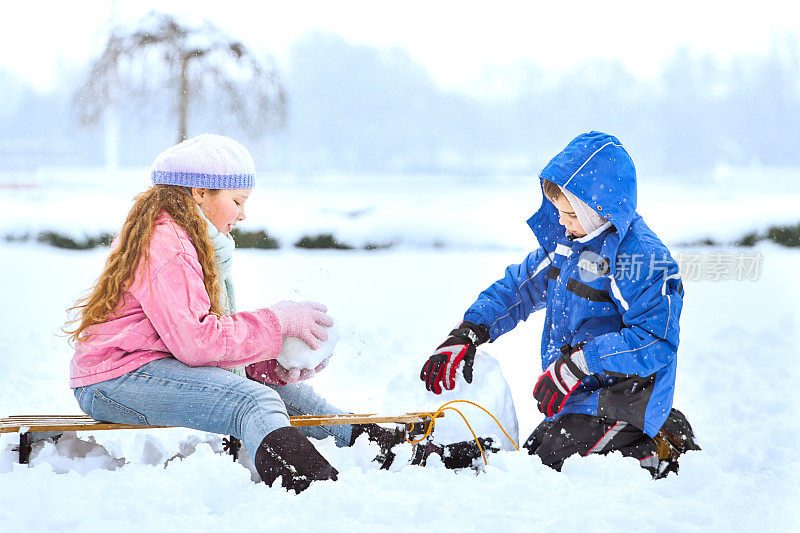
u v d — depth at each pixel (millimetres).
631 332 7176
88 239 35688
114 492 6078
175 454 7652
